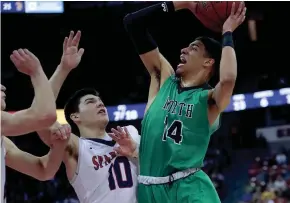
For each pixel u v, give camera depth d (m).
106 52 17.17
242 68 16.80
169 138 3.24
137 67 17.11
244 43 16.59
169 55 16.58
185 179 3.19
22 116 2.77
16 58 2.79
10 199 14.35
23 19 16.23
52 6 12.77
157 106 3.41
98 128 3.74
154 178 3.26
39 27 16.47
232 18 3.24
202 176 3.24
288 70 16.48
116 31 16.67
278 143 15.52
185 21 15.88
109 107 15.29
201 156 3.26
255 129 15.90
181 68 3.48
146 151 3.33
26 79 16.44
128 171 3.60
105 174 3.55
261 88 16.34
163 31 16.22
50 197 14.38
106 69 17.28
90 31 16.73
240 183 13.98
